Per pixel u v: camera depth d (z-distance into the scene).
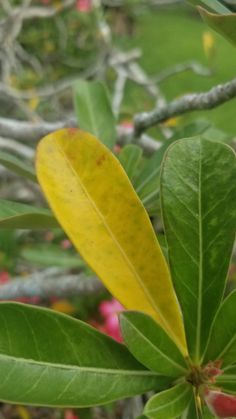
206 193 0.27
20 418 0.90
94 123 0.48
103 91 0.49
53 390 0.24
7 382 0.23
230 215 0.27
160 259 0.27
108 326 0.79
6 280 0.94
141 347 0.25
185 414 0.26
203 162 0.27
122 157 0.41
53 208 0.25
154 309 0.27
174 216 0.27
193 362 0.27
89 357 0.25
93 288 0.58
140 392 0.26
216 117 2.15
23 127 0.63
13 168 0.38
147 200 0.38
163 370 0.26
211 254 0.27
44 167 0.26
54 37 1.96
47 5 1.46
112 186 0.26
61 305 0.92
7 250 0.99
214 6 0.27
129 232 0.26
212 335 0.27
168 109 0.45
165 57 3.18
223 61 3.06
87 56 1.94
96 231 0.26
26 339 0.24
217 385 0.26
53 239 1.04
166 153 0.27
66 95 1.49
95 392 0.25
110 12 2.23
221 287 0.27
